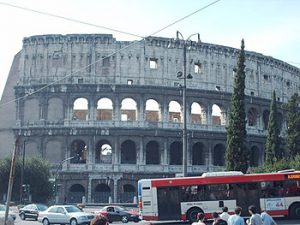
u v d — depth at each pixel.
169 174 103.75
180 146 109.31
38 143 104.88
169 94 106.19
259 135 113.25
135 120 105.88
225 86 111.75
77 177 102.38
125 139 103.75
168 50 108.38
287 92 124.19
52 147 107.00
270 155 88.25
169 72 107.62
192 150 108.25
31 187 94.50
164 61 107.75
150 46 107.75
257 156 114.25
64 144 103.44
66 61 106.62
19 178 95.25
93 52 106.50
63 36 107.25
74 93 105.12
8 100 114.19
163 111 105.56
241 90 78.12
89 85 104.31
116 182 101.88
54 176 98.62
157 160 109.56
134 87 104.56
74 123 104.06
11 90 114.62
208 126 108.00
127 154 109.94
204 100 108.69
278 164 76.69
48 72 106.75
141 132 103.38
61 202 101.12
